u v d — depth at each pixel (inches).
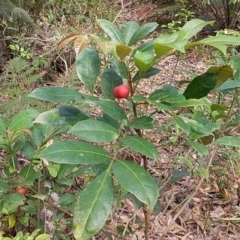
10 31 163.2
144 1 262.2
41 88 46.0
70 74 126.3
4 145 50.9
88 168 58.4
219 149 98.8
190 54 178.1
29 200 62.7
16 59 121.3
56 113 48.7
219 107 51.7
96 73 48.7
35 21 179.0
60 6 206.1
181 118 45.0
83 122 40.3
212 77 45.4
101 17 202.7
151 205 36.8
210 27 215.9
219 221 94.2
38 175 51.4
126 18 235.1
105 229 67.2
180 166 101.3
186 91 46.6
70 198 64.5
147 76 47.0
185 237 89.4
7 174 55.2
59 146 38.8
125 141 40.7
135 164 39.7
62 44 40.1
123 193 61.2
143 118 45.5
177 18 222.5
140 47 46.7
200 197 98.2
